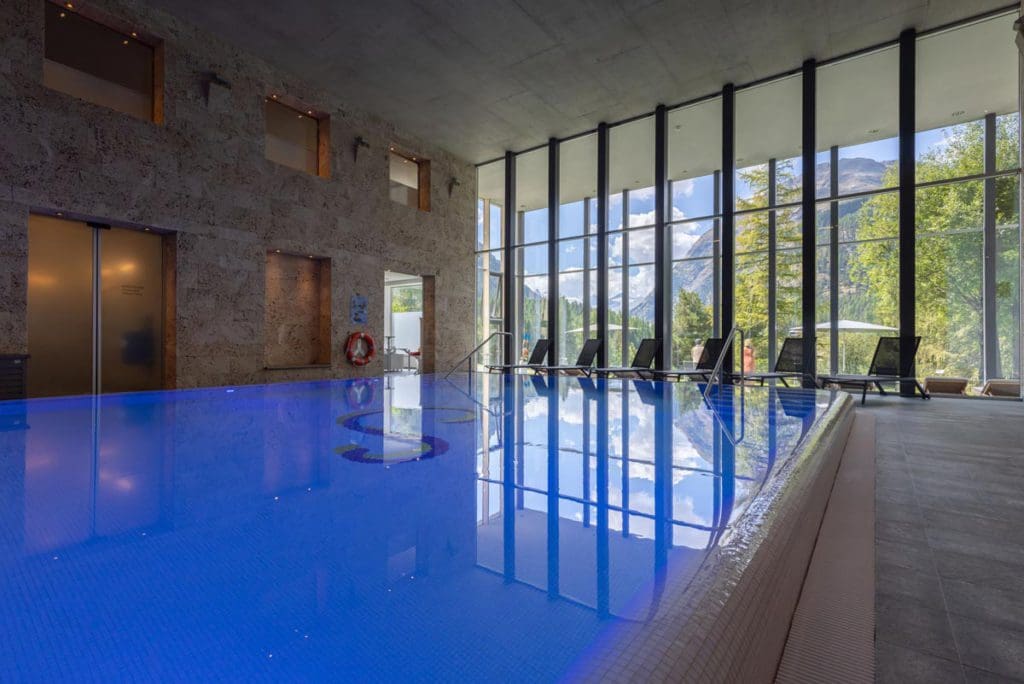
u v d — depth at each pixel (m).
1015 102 6.56
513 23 5.90
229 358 6.44
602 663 0.77
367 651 0.88
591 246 10.25
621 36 6.15
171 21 5.87
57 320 5.41
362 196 8.02
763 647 1.01
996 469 2.81
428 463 2.30
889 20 5.92
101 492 1.86
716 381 5.75
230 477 2.07
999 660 1.13
